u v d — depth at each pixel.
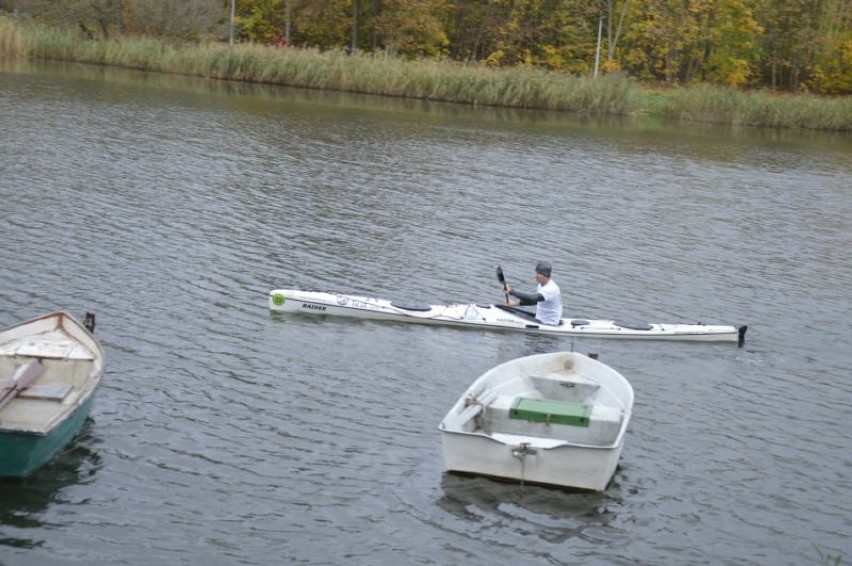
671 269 24.47
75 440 13.00
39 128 36.06
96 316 17.48
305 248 23.25
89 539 10.93
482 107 61.56
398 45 76.62
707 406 15.81
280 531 11.38
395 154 38.34
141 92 51.16
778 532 12.02
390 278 21.59
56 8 69.25
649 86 79.31
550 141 46.72
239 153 35.16
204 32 70.75
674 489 12.84
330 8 77.75
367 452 13.34
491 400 13.49
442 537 11.38
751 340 19.31
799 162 47.00
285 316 18.48
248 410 14.38
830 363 18.30
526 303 19.09
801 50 82.44
